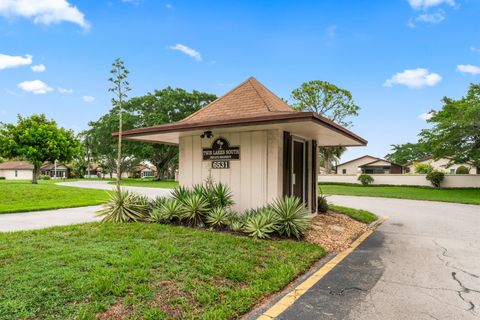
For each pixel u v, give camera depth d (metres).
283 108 8.83
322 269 5.09
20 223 8.49
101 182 38.44
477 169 38.78
